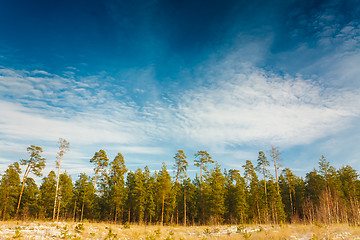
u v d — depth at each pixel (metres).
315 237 16.97
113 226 25.11
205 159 50.00
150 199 48.62
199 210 54.28
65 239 16.09
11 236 15.22
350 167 51.72
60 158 39.66
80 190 49.75
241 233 22.28
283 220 44.22
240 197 47.03
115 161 52.69
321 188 48.34
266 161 47.47
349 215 33.78
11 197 44.84
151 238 19.06
